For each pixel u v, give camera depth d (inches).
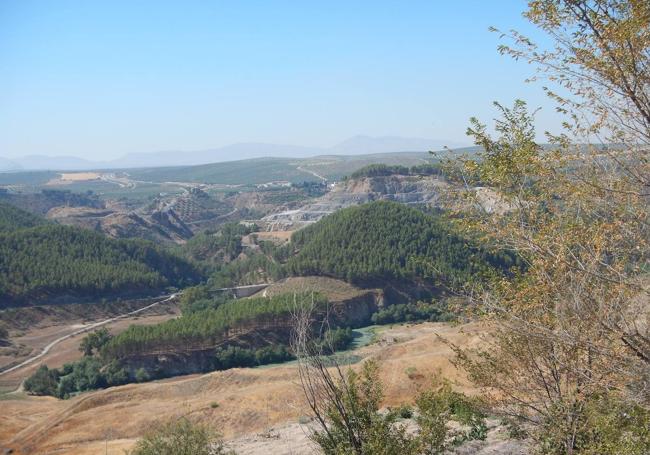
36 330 4547.2
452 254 4810.5
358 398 610.5
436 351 2257.6
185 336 3668.8
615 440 433.4
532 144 474.9
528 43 452.4
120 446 1785.2
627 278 432.8
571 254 438.6
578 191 445.4
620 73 417.4
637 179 438.0
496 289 528.4
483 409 584.4
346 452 561.9
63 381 3334.2
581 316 445.4
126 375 3467.0
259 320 3912.4
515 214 484.4
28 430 2097.7
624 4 425.4
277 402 2003.0
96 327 4719.5
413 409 1000.9
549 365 525.0
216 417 1971.0
